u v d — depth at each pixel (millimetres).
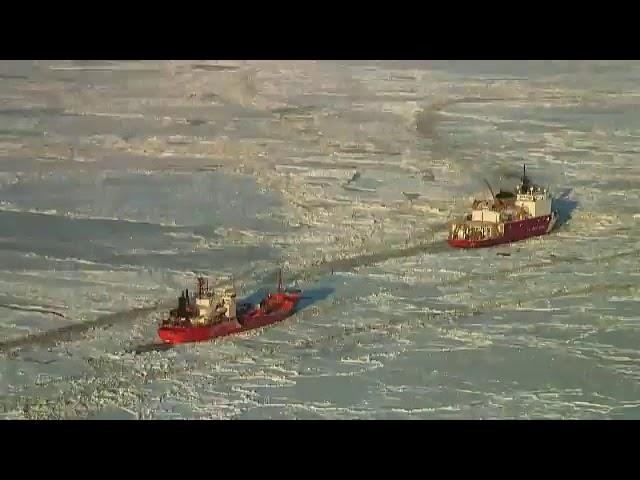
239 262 147125
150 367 114625
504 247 155750
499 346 121062
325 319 128500
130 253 149875
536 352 119562
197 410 104812
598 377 113312
